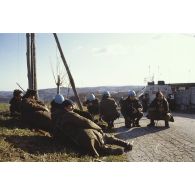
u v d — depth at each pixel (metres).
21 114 11.13
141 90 33.28
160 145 10.46
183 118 20.73
